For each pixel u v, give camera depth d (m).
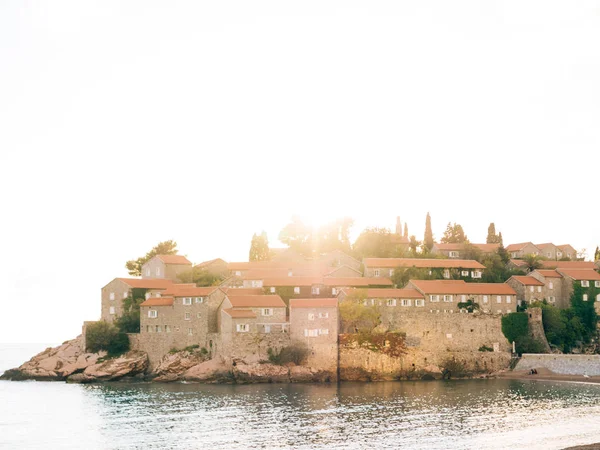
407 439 116.25
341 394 160.75
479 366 193.50
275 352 182.88
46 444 116.25
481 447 111.12
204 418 133.75
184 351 188.88
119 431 124.19
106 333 198.62
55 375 198.50
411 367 188.62
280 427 125.38
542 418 132.38
